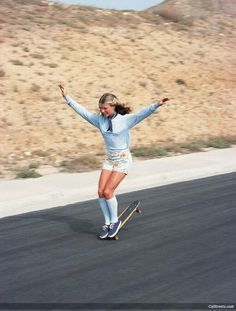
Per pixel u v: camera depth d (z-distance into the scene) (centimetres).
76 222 944
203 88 2497
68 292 629
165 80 2458
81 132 1859
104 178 830
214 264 720
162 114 2156
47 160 1559
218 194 1148
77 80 2197
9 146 1667
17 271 701
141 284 650
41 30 2541
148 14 3183
